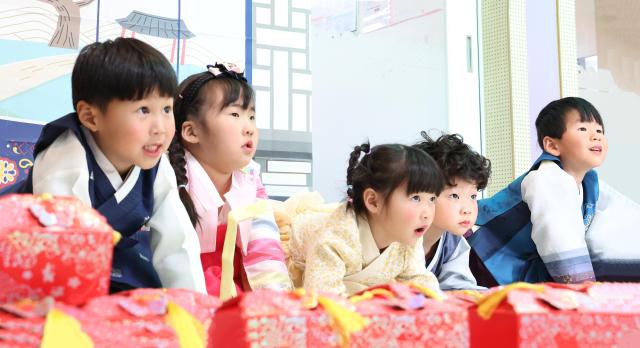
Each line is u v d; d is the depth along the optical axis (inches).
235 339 22.6
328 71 82.6
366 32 85.7
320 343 22.7
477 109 86.0
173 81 36.9
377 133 85.6
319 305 23.2
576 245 55.9
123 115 35.6
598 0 93.2
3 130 58.8
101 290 22.6
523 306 24.3
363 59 85.4
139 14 66.2
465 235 60.8
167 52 67.3
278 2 74.0
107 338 20.9
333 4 83.5
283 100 73.6
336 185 82.4
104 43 36.9
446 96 83.9
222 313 23.0
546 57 86.0
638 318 24.7
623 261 60.4
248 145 49.3
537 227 57.0
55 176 35.8
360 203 48.3
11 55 60.2
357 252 47.0
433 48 85.4
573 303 24.7
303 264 51.6
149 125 36.1
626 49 94.6
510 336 24.3
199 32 69.2
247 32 71.9
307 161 74.7
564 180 58.2
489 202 61.7
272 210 52.5
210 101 48.4
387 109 86.2
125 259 38.3
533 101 84.6
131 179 38.2
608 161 92.4
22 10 61.0
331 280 45.7
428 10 86.0
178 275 39.0
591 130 60.3
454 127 83.8
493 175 84.4
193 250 39.8
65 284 21.7
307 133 74.9
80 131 37.4
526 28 85.0
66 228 21.9
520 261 59.7
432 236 55.0
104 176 37.4
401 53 86.9
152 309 22.1
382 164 46.0
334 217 48.4
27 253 21.3
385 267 48.1
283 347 22.5
